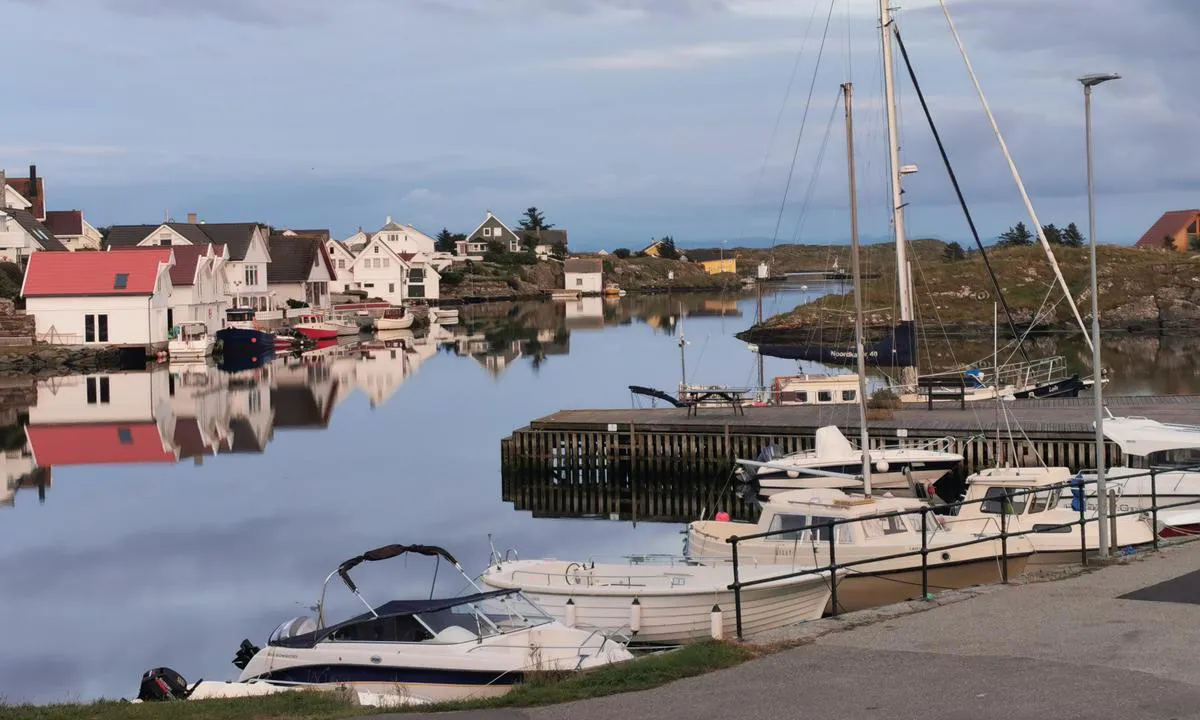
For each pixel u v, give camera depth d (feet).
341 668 49.73
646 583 60.54
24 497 108.37
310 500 104.47
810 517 66.44
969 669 35.01
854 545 64.64
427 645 49.32
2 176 353.51
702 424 112.88
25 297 251.19
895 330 126.82
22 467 124.98
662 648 58.54
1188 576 46.29
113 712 39.37
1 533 93.25
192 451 133.80
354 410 167.12
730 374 200.75
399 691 45.27
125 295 251.60
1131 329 298.76
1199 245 428.97
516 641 49.83
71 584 77.82
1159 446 82.17
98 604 73.10
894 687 33.71
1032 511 73.00
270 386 201.57
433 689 48.47
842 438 96.94
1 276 274.16
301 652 50.34
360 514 98.58
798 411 124.36
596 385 190.49
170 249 264.11
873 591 64.59
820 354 128.98
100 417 164.66
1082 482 60.70
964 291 310.86
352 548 86.28
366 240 525.75
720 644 39.32
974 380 143.54
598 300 524.52
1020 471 76.02
